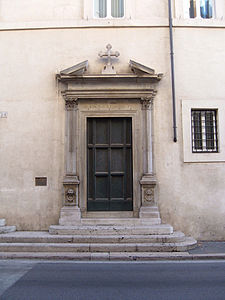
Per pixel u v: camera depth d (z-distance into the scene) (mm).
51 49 9742
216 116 9695
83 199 9258
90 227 8523
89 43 9758
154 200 9125
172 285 5516
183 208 9273
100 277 5996
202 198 9328
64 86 9570
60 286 5457
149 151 9266
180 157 9422
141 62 9727
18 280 5789
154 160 9375
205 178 9398
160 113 9539
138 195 9281
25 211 9266
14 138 9492
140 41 9797
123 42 9789
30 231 9062
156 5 9977
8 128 9523
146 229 8445
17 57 9742
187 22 9828
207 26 9867
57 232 8445
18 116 9547
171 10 9930
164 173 9352
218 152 9523
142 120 9438
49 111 9531
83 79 9328
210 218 9281
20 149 9453
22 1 9938
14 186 9352
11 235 8398
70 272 6332
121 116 9508
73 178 9133
